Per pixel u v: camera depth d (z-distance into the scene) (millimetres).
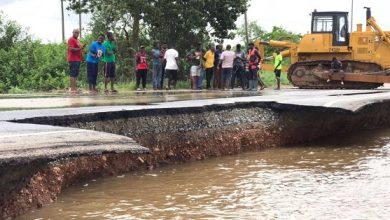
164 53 18562
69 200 5629
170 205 5434
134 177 6824
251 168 7492
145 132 7477
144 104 8852
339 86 20797
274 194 5879
